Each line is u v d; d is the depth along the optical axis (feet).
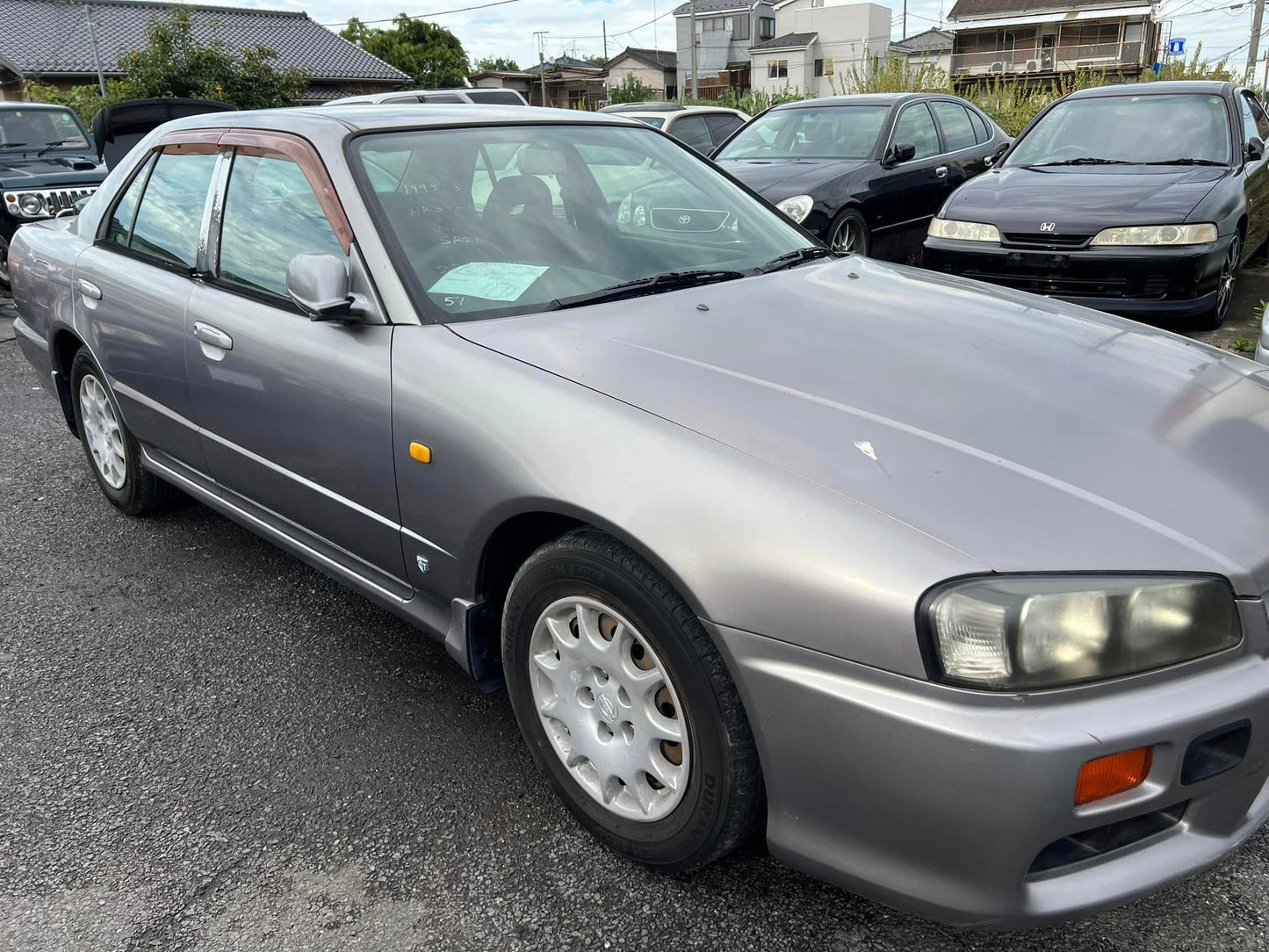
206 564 11.44
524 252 8.16
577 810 6.75
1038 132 22.86
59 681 9.07
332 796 7.37
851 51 182.39
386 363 7.27
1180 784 4.92
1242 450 5.97
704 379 6.38
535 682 6.80
